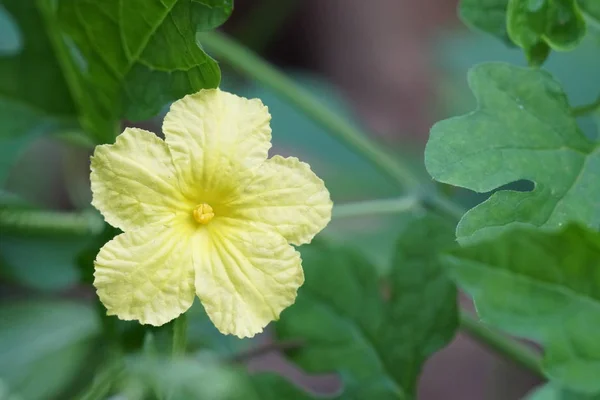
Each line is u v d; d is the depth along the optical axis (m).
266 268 0.33
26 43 0.36
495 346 0.38
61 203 0.49
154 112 0.35
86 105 0.36
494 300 0.32
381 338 0.36
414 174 0.52
